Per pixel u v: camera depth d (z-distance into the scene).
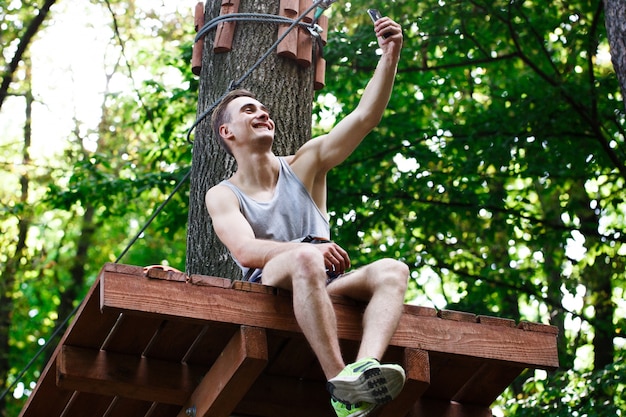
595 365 11.31
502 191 11.09
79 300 15.66
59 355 4.56
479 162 10.61
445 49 11.12
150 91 12.47
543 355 4.62
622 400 9.27
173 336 4.48
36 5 12.84
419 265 11.49
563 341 11.80
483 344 4.57
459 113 11.55
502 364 4.63
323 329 4.15
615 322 11.97
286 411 4.87
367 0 10.79
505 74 11.16
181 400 4.70
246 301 4.29
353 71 10.84
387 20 5.07
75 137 15.17
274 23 6.36
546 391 9.80
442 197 11.03
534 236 11.13
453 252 11.93
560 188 11.12
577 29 10.62
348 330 4.39
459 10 10.76
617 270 11.39
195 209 6.11
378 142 11.02
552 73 11.16
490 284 11.38
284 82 6.24
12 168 14.66
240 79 6.07
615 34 6.66
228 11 6.40
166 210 11.15
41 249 15.85
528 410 9.68
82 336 4.52
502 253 12.16
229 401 4.40
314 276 4.22
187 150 11.75
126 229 15.84
